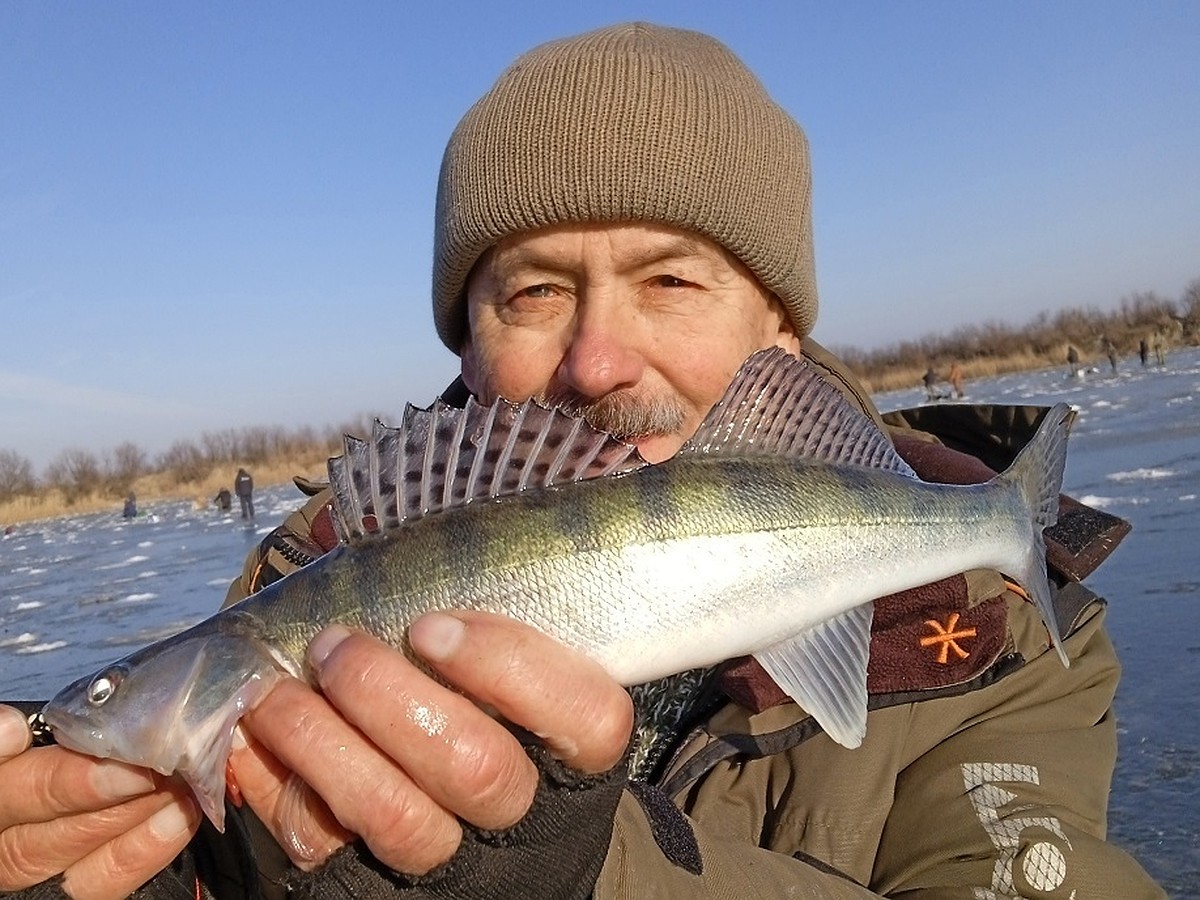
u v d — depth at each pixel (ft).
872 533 1.21
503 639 0.81
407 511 1.07
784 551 1.15
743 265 1.45
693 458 1.16
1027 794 1.19
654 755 1.38
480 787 0.77
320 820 0.83
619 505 1.10
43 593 8.68
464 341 1.71
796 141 1.53
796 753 1.28
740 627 1.11
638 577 1.08
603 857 0.85
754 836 1.26
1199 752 2.52
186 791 0.94
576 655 0.83
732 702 1.31
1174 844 2.12
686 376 1.40
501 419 1.11
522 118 1.37
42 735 0.95
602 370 1.36
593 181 1.33
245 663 0.97
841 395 1.29
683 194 1.34
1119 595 4.01
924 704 1.30
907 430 1.88
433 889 0.79
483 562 1.04
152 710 0.92
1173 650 3.27
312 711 0.80
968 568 1.28
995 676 1.30
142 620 6.57
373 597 1.02
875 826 1.22
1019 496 1.39
